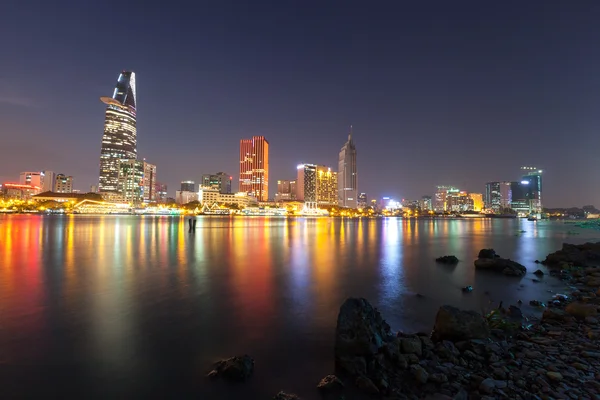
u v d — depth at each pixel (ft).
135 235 213.46
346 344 31.71
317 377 29.78
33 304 52.13
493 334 38.60
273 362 32.76
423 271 89.04
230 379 29.48
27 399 26.22
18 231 236.22
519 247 171.63
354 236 249.55
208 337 39.11
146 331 40.88
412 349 32.76
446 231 355.36
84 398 26.48
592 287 68.08
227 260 106.32
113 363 32.32
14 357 33.30
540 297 60.75
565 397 25.16
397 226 498.28
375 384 27.91
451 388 27.04
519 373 28.84
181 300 55.72
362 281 74.43
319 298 58.08
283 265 97.25
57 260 101.55
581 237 257.34
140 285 67.21
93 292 60.70
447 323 36.68
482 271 89.45
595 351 33.42
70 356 33.65
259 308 51.42
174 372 30.71
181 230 281.54
